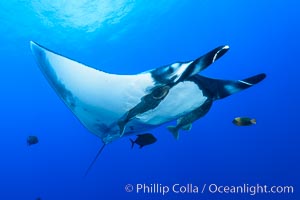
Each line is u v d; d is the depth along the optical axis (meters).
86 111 3.86
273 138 8.48
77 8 6.70
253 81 3.41
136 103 3.58
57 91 3.62
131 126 3.98
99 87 3.51
